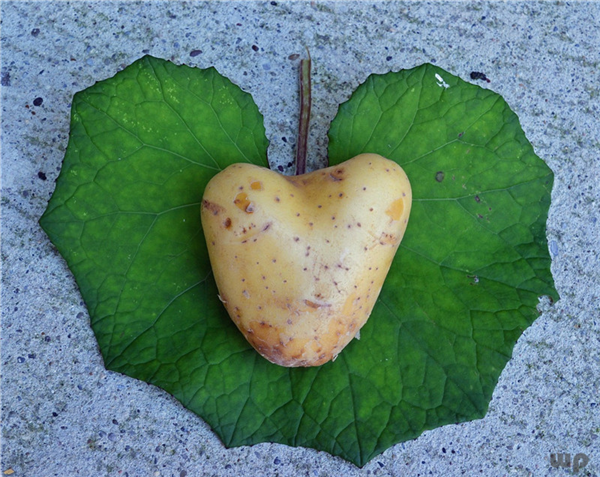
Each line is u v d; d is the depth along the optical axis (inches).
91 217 15.9
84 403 16.2
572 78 18.3
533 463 17.0
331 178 15.1
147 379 15.8
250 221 14.6
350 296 14.8
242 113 16.5
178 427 16.3
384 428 16.0
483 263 16.6
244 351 16.1
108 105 16.1
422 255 16.5
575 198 17.9
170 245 16.1
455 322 16.4
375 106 16.6
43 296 16.4
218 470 16.3
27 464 16.0
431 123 16.7
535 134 18.0
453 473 16.7
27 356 16.3
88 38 17.2
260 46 17.6
